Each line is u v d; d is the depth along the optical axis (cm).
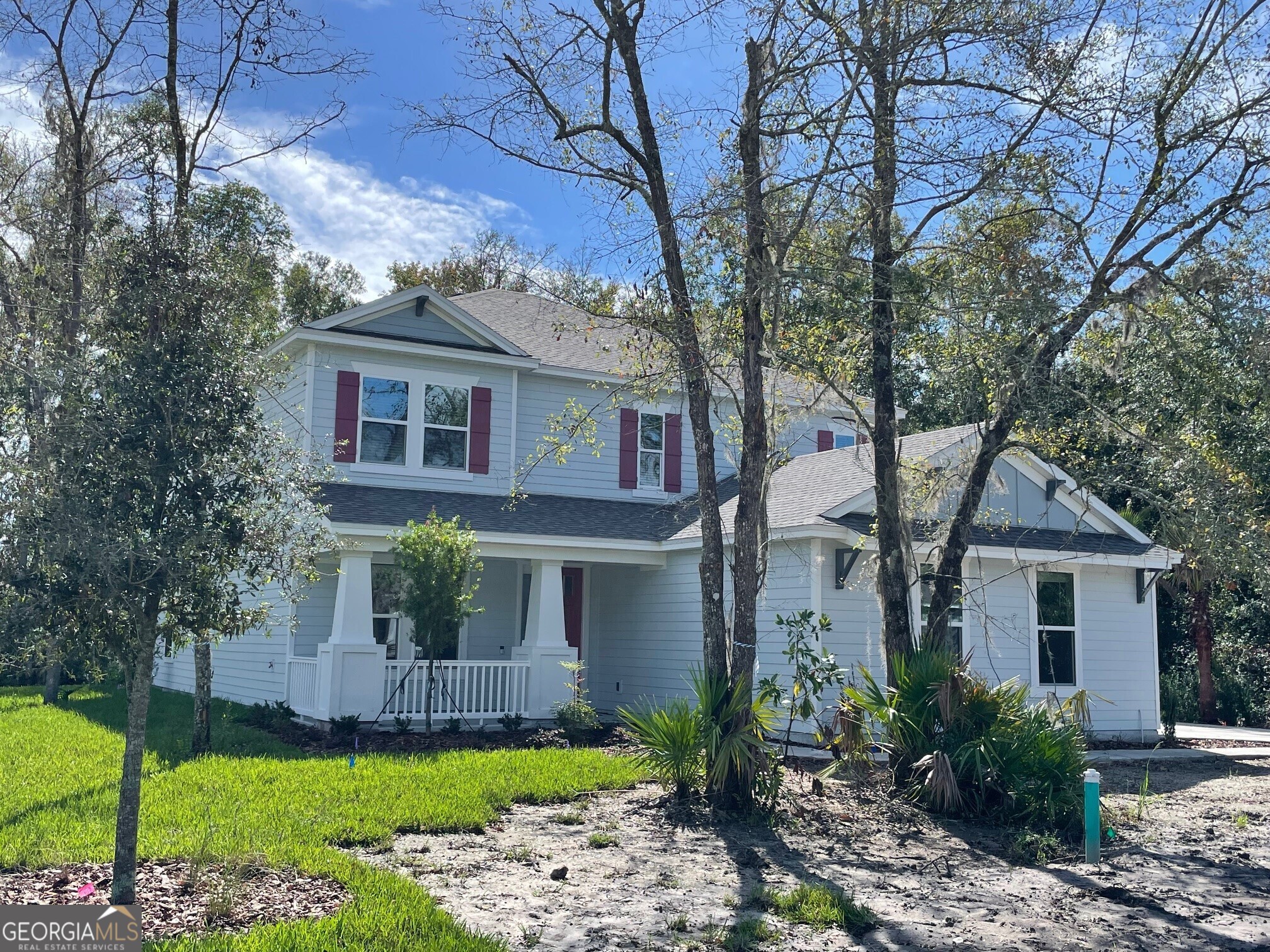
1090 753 1745
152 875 778
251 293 737
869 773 1257
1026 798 1102
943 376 1300
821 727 1267
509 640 2100
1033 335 1215
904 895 825
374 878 768
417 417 2028
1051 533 1950
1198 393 1414
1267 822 1178
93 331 693
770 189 1162
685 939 685
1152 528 2438
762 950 675
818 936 710
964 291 1171
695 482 2341
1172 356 1348
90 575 621
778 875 866
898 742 1205
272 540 713
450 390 2073
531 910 737
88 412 637
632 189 1229
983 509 1783
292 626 847
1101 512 2006
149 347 658
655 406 2248
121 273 686
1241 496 1372
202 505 660
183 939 618
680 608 1967
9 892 726
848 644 1705
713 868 882
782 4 1120
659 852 930
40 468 637
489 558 2095
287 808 1005
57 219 1194
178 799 1047
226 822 938
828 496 1822
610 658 2183
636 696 2078
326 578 1898
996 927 747
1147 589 2006
